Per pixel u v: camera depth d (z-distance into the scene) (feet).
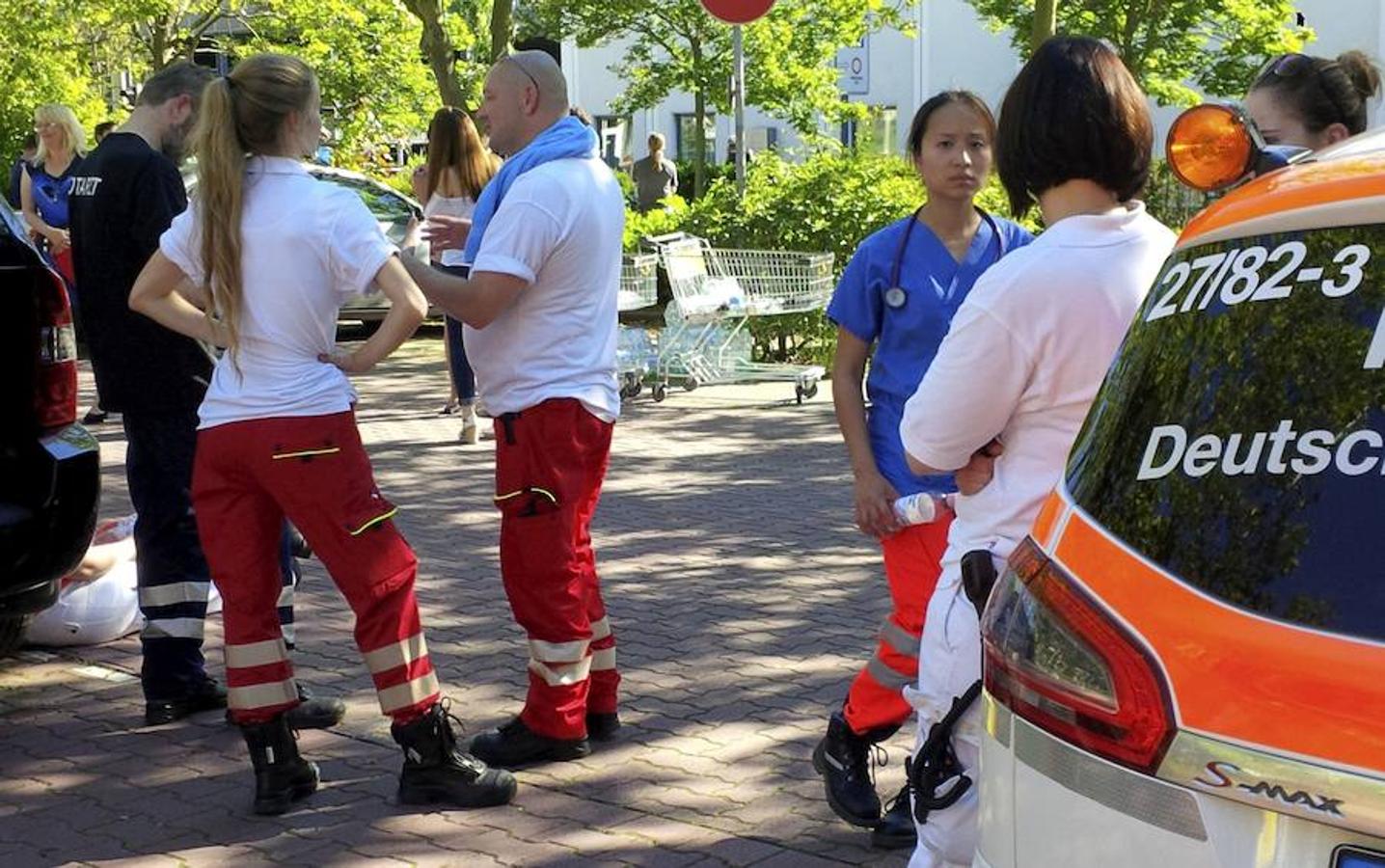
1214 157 9.43
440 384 45.91
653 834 14.75
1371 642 6.26
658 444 36.09
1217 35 69.15
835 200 46.83
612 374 16.21
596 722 17.19
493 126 16.17
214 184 14.38
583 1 76.28
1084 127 9.91
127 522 22.39
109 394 17.35
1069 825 7.18
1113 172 9.99
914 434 10.29
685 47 82.89
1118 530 7.33
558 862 14.19
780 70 78.69
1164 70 68.80
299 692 17.56
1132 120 9.95
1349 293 6.93
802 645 20.58
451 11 77.56
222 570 15.06
